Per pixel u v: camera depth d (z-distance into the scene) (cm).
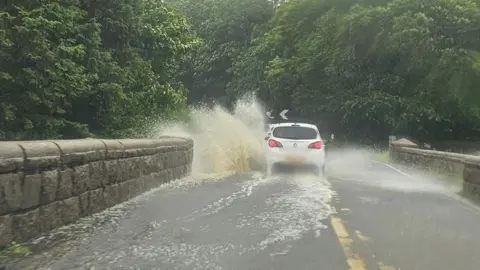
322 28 4000
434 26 3175
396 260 589
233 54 6359
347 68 4094
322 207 948
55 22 1255
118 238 662
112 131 1745
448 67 3108
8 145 584
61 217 702
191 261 565
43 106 1376
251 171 1744
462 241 691
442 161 1641
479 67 3016
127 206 904
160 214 836
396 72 3884
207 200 1002
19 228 596
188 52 2394
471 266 570
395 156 2550
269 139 1609
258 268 544
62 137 1443
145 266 543
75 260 558
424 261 588
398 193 1204
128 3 1795
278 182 1375
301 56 4488
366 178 1602
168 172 1295
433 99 3797
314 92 4466
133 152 1006
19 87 1283
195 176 1509
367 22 3347
